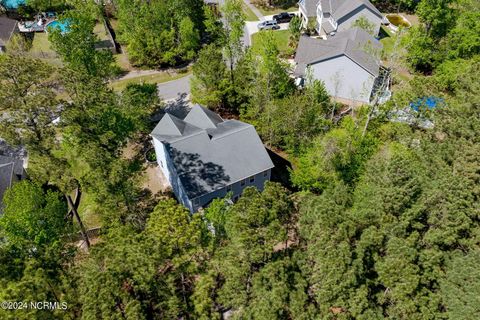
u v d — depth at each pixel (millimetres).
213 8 76438
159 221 23594
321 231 22578
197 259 23672
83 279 22266
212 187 36688
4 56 34750
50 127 31922
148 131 48562
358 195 28094
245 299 22312
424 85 38562
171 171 39094
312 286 23047
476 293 21438
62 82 36906
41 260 24047
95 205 39562
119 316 20016
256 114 46656
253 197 23719
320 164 35375
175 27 66125
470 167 28953
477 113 32938
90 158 30547
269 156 41219
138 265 21391
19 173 41969
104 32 73250
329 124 43938
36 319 20188
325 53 54406
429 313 21922
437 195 25219
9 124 30500
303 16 75312
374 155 35094
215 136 38938
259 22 76500
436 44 57406
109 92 38906
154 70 63062
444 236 24125
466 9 61375
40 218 30250
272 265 21719
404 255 22438
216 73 49156
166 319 21844
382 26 73812
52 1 76250
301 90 49938
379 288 23781
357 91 53656
